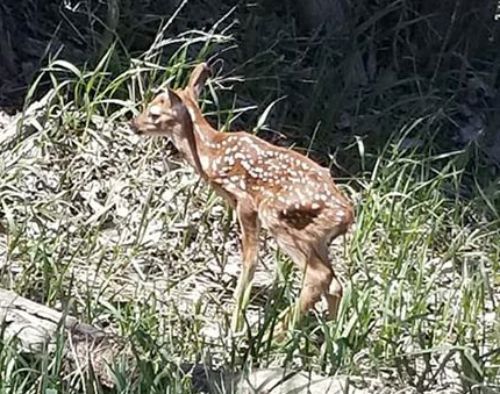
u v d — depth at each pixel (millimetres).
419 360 9914
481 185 13617
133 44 14188
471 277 11172
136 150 12375
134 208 11789
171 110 10141
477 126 14703
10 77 13500
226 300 10805
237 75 13984
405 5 15500
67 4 14391
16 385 8281
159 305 10375
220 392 8547
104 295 10305
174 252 11289
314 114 13773
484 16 15672
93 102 12273
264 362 9133
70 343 8711
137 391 8320
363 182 12461
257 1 15227
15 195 11422
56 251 10750
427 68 15352
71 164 12055
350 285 9938
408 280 10891
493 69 15516
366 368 9422
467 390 9211
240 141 10055
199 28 14719
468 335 10445
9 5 14281
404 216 11703
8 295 9102
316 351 9562
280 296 9945
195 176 12086
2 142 12023
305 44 15016
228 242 11633
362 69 14820
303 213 9773
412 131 14094
